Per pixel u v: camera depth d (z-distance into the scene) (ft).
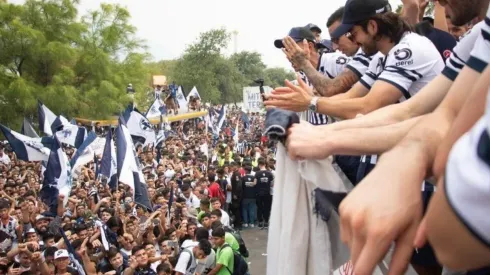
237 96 229.04
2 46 91.09
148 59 113.09
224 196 58.18
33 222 34.17
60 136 50.93
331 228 4.95
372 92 6.46
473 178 1.77
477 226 1.78
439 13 8.80
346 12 7.36
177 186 47.96
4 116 89.92
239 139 119.14
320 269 4.88
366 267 2.71
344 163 6.90
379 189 2.85
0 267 25.02
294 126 4.20
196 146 98.22
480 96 2.42
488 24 3.17
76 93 93.40
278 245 5.14
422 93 4.55
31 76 94.89
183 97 142.31
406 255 2.77
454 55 4.47
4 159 67.62
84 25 98.94
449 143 2.56
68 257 23.63
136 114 57.47
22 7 93.30
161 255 29.76
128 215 34.37
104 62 99.19
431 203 2.04
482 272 2.61
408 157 2.96
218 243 27.84
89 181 46.98
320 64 11.01
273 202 5.19
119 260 26.53
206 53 220.84
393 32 7.16
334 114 6.31
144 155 66.85
